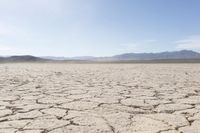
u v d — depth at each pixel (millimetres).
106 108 3531
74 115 3121
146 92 5141
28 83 7035
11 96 4641
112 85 6473
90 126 2658
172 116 3070
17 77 9281
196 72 12227
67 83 7000
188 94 4879
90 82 7281
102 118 2977
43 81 7637
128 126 2650
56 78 8789
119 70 14750
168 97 4500
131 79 8320
